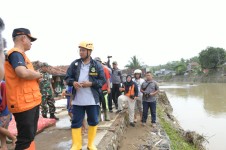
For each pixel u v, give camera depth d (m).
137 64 60.78
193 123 16.38
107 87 8.54
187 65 92.44
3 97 4.24
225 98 28.59
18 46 3.68
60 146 5.80
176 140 9.99
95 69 4.81
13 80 3.49
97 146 5.71
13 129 5.91
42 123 7.22
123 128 8.75
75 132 4.94
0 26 2.74
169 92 41.16
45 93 8.27
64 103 13.09
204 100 27.89
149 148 7.63
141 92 10.05
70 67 4.94
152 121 9.98
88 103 4.80
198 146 10.93
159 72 109.69
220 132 13.88
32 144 3.79
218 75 63.25
